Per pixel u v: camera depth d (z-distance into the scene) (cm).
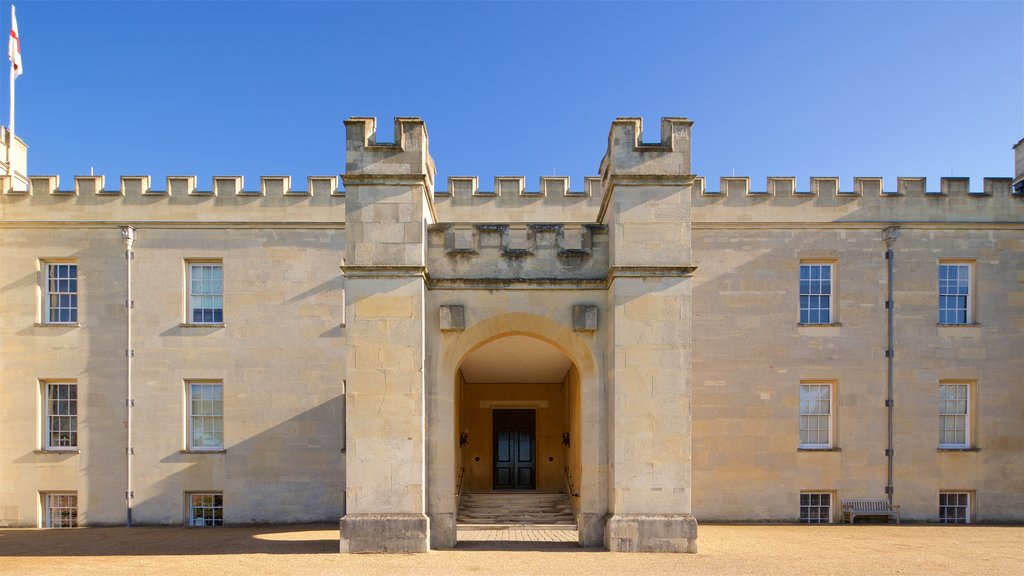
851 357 2145
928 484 2114
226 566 1300
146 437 2133
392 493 1416
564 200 2233
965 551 1526
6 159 2333
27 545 1633
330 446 2134
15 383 2141
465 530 1967
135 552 1489
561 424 2666
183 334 2158
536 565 1291
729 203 2183
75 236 2177
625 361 1445
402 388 1435
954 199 2191
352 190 1478
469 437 2662
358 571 1242
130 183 2188
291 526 2047
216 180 2194
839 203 2184
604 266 1557
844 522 2095
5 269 2166
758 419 2131
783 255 2173
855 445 2125
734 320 2158
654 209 1486
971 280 2191
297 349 2158
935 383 2145
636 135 1502
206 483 2127
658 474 1425
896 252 2177
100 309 2159
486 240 1559
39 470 2122
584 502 1496
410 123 1491
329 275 2175
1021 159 2348
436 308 1530
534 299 1535
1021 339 2161
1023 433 2134
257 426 2139
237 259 2178
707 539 1694
